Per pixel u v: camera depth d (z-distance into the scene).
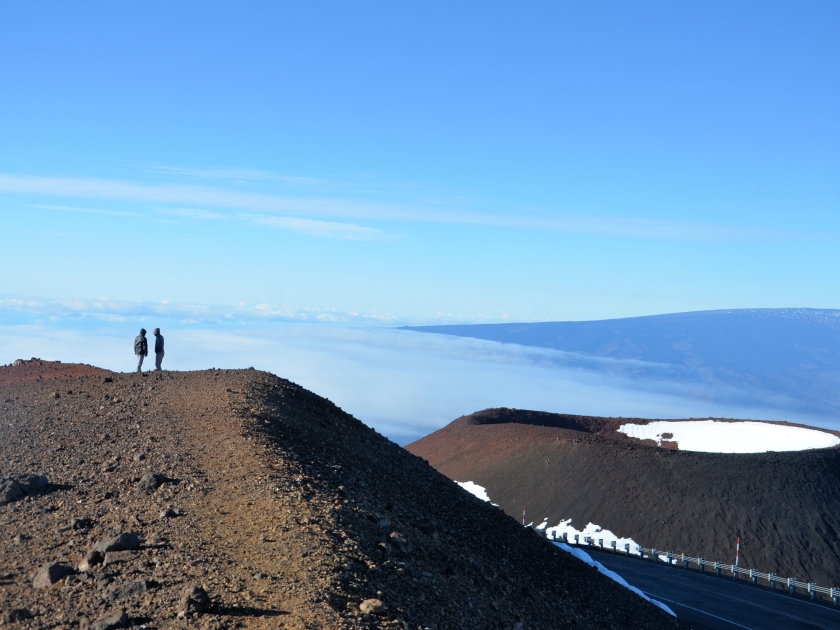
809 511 56.41
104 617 7.33
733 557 50.81
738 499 58.00
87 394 22.28
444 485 22.05
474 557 15.25
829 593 36.97
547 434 78.50
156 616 7.54
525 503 63.47
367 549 10.79
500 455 75.81
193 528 10.43
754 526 54.38
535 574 18.14
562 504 61.31
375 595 8.98
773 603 34.00
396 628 8.07
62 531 10.67
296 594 8.23
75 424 18.53
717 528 54.47
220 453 14.88
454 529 17.41
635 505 58.97
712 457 66.31
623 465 65.56
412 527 14.27
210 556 9.33
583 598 18.55
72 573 8.92
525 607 13.41
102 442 16.53
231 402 19.91
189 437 16.34
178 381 23.94
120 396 21.66
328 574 9.00
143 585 8.22
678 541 53.47
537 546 21.09
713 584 37.97
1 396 23.03
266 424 18.20
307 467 15.01
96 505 11.98
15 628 7.42
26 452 16.16
